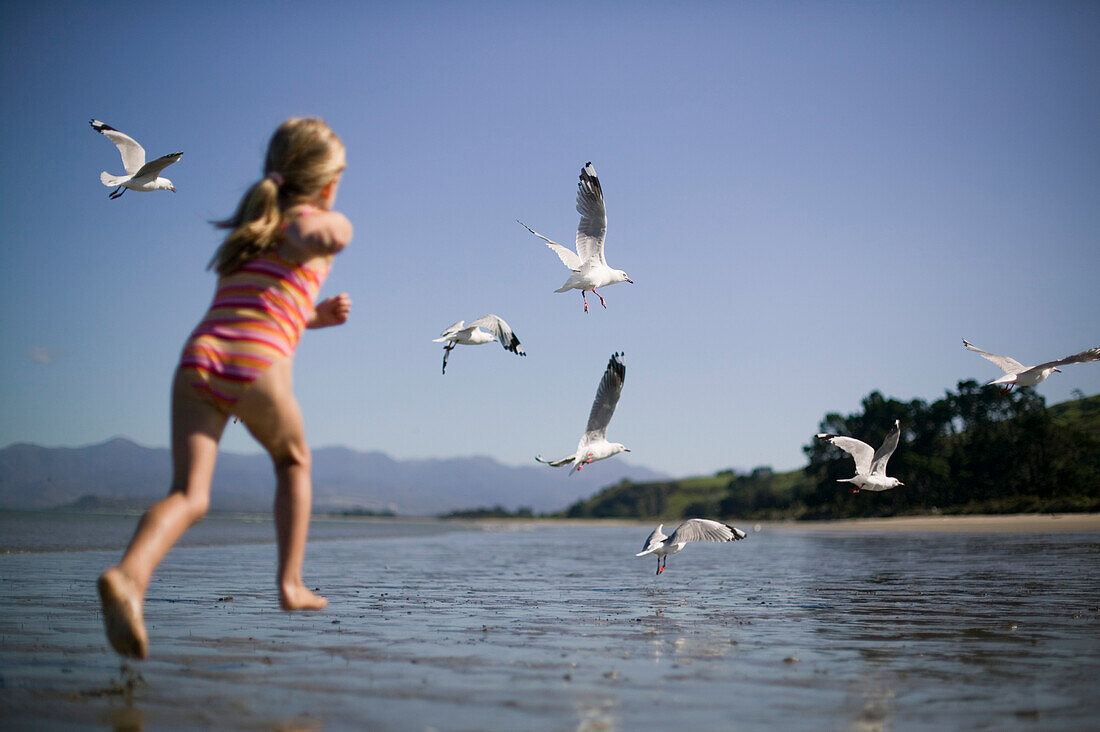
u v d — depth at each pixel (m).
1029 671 6.51
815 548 31.31
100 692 5.30
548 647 7.59
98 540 26.62
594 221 10.57
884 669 6.57
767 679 6.14
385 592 13.21
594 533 64.88
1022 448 65.12
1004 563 20.39
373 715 4.87
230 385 4.28
